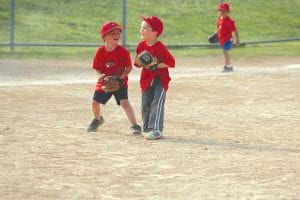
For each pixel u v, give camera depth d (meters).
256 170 14.82
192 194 12.82
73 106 24.36
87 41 51.62
